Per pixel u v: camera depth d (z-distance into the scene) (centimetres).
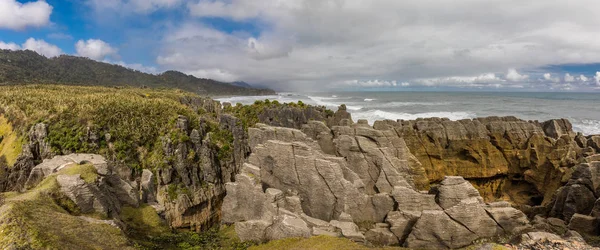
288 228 2864
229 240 3169
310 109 5819
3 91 6569
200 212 4138
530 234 2522
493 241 2689
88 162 3259
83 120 4419
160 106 5288
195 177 4247
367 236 2944
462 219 2742
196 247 3084
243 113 5991
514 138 5134
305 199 3306
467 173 5188
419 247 2759
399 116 11175
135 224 3158
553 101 18562
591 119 10300
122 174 4062
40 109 4641
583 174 3325
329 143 4097
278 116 5709
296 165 3369
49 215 2272
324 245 2628
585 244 2364
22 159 3912
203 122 5044
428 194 3027
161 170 4097
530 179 5031
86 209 2683
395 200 3053
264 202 3238
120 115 4697
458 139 5219
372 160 3744
